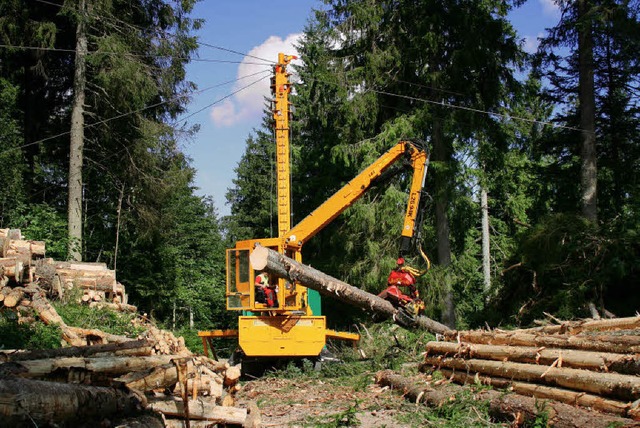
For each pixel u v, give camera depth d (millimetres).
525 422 7750
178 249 38750
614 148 24734
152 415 6684
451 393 9406
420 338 14484
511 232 37031
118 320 14578
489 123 24125
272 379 14656
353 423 8883
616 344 7895
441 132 24422
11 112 22969
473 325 19094
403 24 25406
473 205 28812
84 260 26047
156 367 7059
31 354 6340
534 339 9336
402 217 25141
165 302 32219
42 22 23953
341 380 13328
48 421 5176
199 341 21578
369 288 26359
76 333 12039
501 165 25328
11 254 13805
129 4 25266
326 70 25594
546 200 27125
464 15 23469
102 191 27422
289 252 16547
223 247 53688
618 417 6836
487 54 23422
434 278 24469
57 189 28391
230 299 16234
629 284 15695
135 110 24516
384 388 11680
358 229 26234
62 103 28156
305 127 33375
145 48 25000
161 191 25828
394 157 16750
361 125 25734
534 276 16969
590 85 21141
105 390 6066
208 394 8031
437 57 24969
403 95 25328
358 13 24906
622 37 20234
